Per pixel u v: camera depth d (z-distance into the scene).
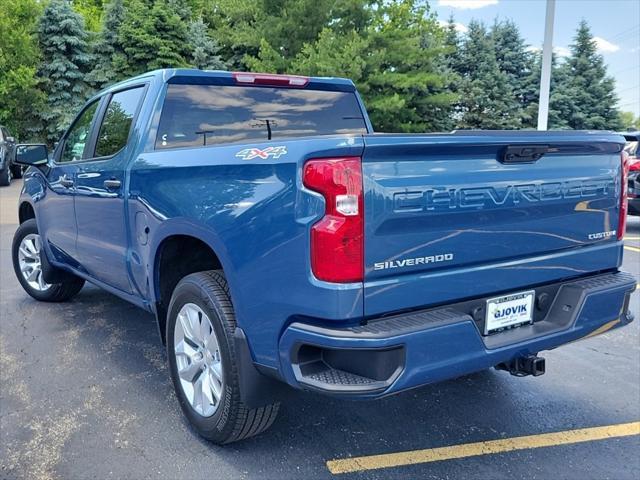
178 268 3.31
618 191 3.09
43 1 29.69
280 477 2.72
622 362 4.22
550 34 12.12
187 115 3.64
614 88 38.16
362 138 2.17
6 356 4.16
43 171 4.93
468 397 3.61
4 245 8.68
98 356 4.17
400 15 22.89
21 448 2.94
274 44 25.31
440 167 2.36
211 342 2.86
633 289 3.06
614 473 2.80
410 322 2.29
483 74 33.09
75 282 5.40
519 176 2.61
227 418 2.74
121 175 3.53
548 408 3.47
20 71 26.42
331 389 2.23
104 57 28.59
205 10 34.03
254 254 2.43
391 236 2.26
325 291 2.19
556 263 2.84
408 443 3.05
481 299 2.60
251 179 2.46
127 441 3.01
